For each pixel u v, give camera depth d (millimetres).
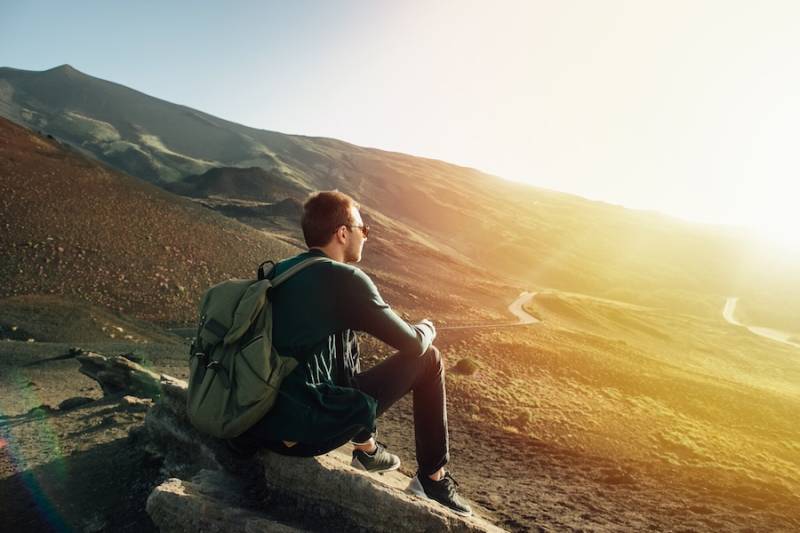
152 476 3914
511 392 27906
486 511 7570
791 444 32000
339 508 2627
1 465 4242
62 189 70938
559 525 7383
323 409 2219
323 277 2258
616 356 60438
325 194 2537
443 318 76938
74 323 31609
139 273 57562
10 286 47562
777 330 153500
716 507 10203
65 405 9344
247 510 2561
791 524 9312
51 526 3189
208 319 2250
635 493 11164
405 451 10945
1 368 18609
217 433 2133
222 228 81375
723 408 40094
